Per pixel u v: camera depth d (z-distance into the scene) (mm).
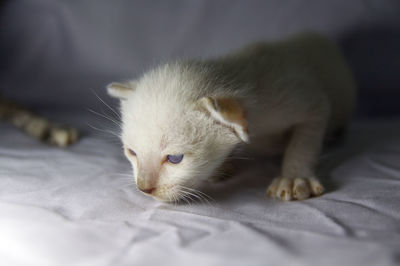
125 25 334
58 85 349
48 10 336
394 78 323
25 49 346
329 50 279
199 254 155
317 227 171
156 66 235
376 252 150
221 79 211
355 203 189
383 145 259
